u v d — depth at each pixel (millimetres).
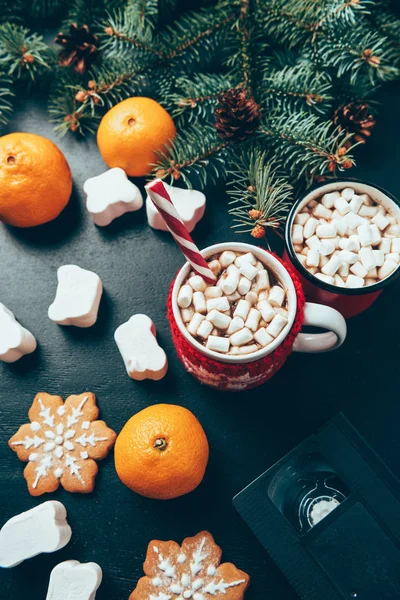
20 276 572
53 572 504
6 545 507
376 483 509
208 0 596
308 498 516
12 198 526
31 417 542
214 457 542
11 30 549
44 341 562
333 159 512
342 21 524
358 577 492
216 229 578
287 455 516
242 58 539
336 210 513
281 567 496
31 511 512
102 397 553
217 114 502
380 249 507
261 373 479
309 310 471
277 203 515
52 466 532
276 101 563
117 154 547
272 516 505
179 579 508
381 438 543
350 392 552
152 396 552
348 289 485
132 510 533
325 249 501
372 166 583
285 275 466
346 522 502
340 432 519
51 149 538
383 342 560
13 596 523
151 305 567
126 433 496
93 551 528
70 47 542
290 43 564
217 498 535
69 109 569
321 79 556
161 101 588
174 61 566
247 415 549
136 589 507
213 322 463
